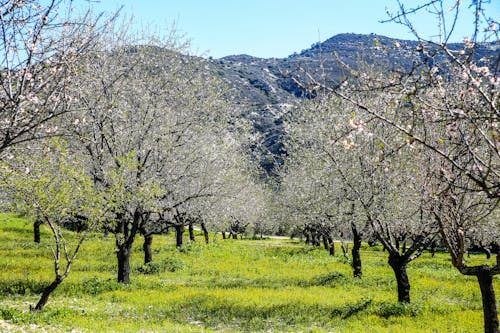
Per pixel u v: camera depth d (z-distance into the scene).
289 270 32.59
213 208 32.44
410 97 5.97
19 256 33.62
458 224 9.72
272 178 50.19
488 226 20.08
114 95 21.72
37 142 11.09
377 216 18.64
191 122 25.03
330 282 26.50
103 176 22.33
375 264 36.28
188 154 26.42
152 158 24.75
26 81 7.89
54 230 16.64
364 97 15.02
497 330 11.37
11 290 20.69
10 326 13.20
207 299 20.19
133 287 23.12
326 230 31.17
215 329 15.18
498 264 11.40
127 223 24.80
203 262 35.62
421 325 15.86
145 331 13.91
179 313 17.48
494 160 7.66
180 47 25.94
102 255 36.66
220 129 28.41
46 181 16.22
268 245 55.72
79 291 21.38
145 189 21.41
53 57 8.07
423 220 16.80
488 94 5.96
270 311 18.02
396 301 19.80
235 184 30.77
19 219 58.62
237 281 27.11
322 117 23.55
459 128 6.18
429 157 9.63
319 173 25.38
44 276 25.28
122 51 23.89
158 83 24.62
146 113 23.69
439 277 29.88
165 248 42.75
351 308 18.42
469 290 24.73
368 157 17.38
